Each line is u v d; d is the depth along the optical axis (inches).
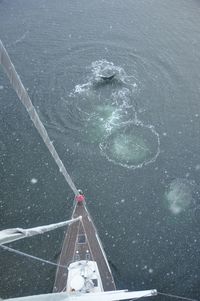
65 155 992.2
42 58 1226.6
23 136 1029.2
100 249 784.3
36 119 322.3
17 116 1073.5
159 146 1005.8
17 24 1332.4
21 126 1051.3
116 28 1322.6
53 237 845.2
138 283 774.5
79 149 1006.4
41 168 966.4
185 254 815.7
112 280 740.7
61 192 919.0
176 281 779.4
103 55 1235.9
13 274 791.1
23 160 983.0
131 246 827.4
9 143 1015.6
